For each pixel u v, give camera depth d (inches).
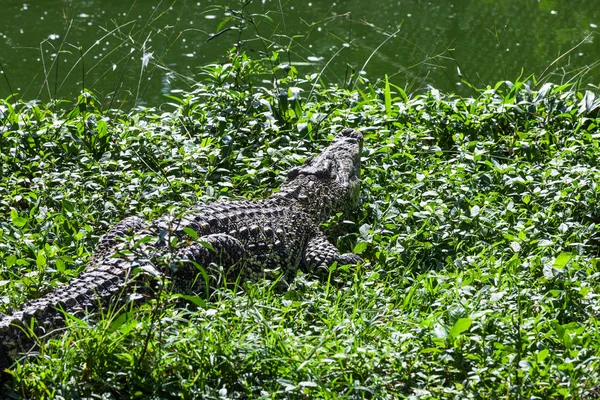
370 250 322.0
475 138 432.5
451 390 216.5
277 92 454.3
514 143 414.6
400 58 688.4
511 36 750.5
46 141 406.9
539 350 232.2
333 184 354.6
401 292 285.3
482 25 786.2
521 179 354.0
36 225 326.6
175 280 269.3
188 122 431.8
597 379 219.1
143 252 248.4
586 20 796.0
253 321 252.7
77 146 400.2
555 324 240.8
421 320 254.4
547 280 274.7
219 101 442.3
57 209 353.7
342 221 347.9
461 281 280.1
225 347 228.8
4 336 225.5
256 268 299.4
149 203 349.1
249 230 303.9
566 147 402.0
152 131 414.9
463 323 224.7
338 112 437.4
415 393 220.1
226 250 284.7
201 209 308.5
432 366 229.3
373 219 344.2
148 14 820.0
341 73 657.0
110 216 342.3
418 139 418.3
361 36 750.5
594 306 257.6
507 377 217.5
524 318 255.8
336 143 377.1
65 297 246.2
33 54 704.4
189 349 229.9
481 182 364.2
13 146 402.6
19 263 287.1
